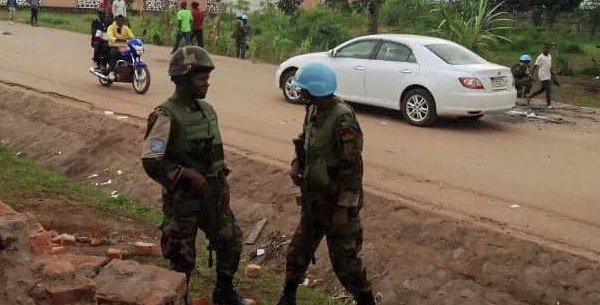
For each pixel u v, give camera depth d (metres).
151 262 6.06
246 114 12.55
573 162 10.05
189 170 4.25
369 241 7.30
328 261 7.21
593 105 16.56
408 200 7.64
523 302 6.12
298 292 6.54
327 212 4.71
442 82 11.89
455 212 7.32
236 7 30.42
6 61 18.05
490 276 6.38
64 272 3.43
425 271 6.73
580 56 26.12
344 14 26.58
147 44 25.86
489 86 11.98
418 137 11.37
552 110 15.21
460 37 21.03
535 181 8.90
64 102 12.43
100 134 10.93
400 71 12.39
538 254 6.32
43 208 7.71
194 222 4.41
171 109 4.28
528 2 35.69
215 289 4.92
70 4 41.44
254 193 8.62
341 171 4.59
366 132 11.58
